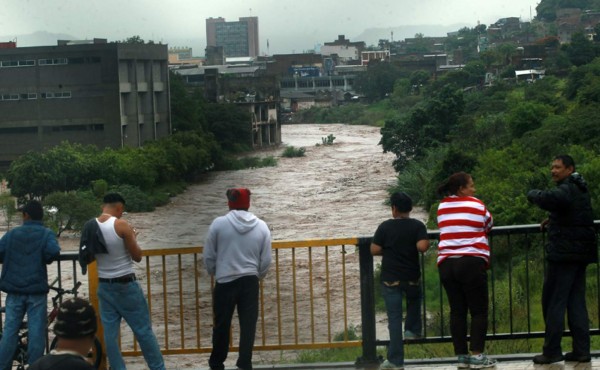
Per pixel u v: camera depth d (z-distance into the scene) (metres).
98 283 7.78
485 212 7.79
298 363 8.63
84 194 55.59
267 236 7.99
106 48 79.75
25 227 8.02
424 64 188.12
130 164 64.00
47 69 80.56
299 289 25.33
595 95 54.84
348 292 24.58
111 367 7.81
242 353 7.93
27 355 8.10
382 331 18.97
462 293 7.89
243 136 109.75
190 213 55.62
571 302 7.92
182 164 72.56
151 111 87.31
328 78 197.62
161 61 89.69
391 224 8.02
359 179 68.94
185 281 27.89
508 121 55.44
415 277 8.01
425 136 65.06
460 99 66.31
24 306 7.99
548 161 40.66
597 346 11.37
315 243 8.34
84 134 80.81
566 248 7.69
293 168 82.25
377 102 178.12
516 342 10.40
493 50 157.38
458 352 7.95
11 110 81.12
